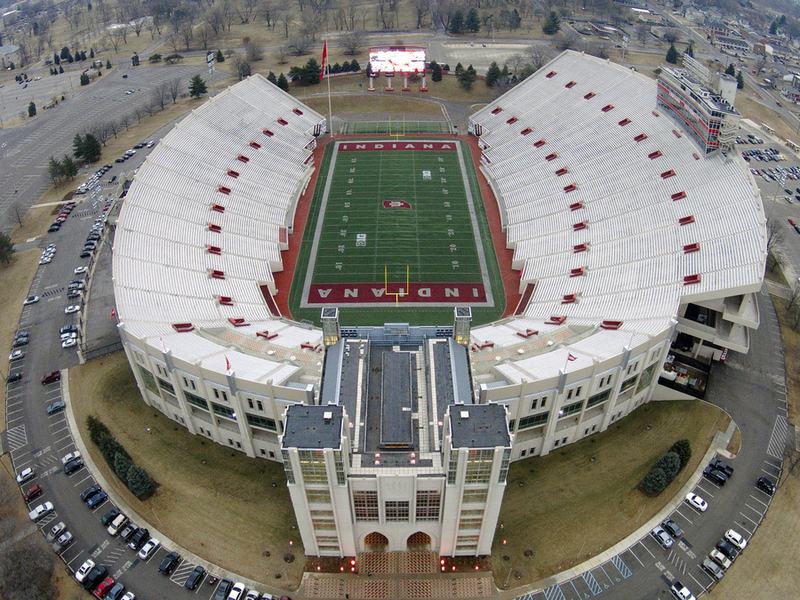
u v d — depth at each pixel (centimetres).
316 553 7756
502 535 8006
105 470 9031
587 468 8906
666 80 14438
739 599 7319
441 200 16538
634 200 13088
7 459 9275
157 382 9288
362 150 19550
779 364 10775
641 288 10688
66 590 7525
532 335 10231
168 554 7856
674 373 9975
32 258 14312
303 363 9169
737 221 10856
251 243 13575
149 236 12181
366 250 14375
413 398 7888
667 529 8044
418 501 7169
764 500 8444
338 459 6494
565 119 17262
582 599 7338
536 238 13750
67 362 11088
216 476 8850
